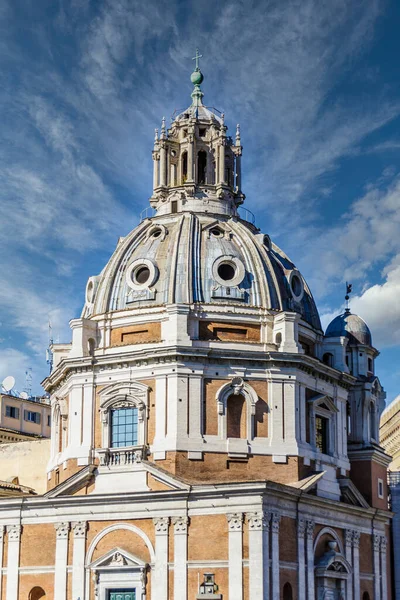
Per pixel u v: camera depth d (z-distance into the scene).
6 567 71.44
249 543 65.12
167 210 83.75
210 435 71.44
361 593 76.00
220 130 85.44
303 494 69.38
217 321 74.69
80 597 68.75
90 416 73.50
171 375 71.69
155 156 86.75
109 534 69.12
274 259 80.38
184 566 66.44
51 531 70.81
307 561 69.69
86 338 76.00
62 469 74.56
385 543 80.19
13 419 104.38
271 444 72.19
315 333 80.31
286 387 73.56
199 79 89.75
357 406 83.62
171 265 76.38
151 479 69.56
